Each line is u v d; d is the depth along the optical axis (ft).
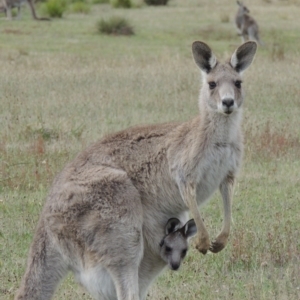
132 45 154.30
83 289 43.98
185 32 172.45
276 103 97.66
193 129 41.96
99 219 39.06
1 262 48.39
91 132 81.00
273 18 199.00
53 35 165.48
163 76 113.39
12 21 186.39
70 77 111.96
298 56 138.10
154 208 41.83
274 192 62.75
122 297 38.99
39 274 39.06
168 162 41.70
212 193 42.93
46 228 39.40
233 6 223.10
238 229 52.75
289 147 75.15
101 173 40.16
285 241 50.67
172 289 44.68
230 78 43.27
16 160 69.51
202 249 41.27
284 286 44.09
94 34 167.84
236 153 42.45
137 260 39.70
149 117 89.66
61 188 39.86
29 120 85.87
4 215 57.06
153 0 224.53
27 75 112.98
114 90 104.27
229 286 44.73
